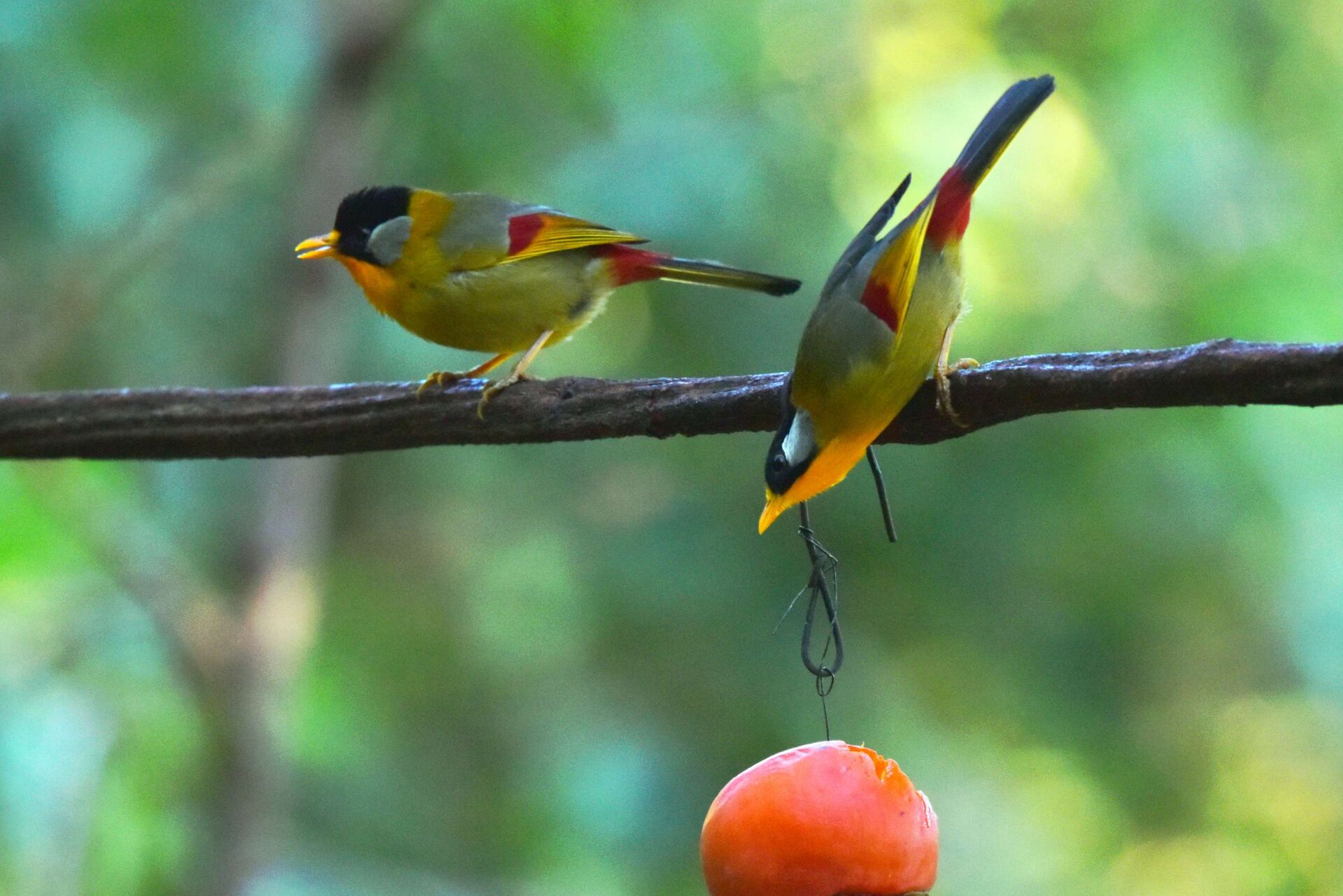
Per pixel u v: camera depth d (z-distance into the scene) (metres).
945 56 14.66
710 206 12.05
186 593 11.18
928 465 11.75
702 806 11.98
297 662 11.80
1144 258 13.07
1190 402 5.23
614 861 12.09
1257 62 13.44
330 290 12.02
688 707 12.23
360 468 13.72
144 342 12.51
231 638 11.34
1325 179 13.23
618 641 12.77
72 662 11.00
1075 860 13.98
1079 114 13.93
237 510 12.03
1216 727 13.27
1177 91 13.13
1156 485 12.05
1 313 11.23
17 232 11.29
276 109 12.12
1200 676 12.97
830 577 6.20
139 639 11.44
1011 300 13.18
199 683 11.23
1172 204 13.02
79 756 10.13
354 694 13.20
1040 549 11.97
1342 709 13.01
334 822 12.59
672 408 6.21
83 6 11.43
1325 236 13.05
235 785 11.27
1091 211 13.46
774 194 12.45
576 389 6.48
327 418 6.85
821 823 4.49
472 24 12.55
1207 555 12.14
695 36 12.87
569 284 8.26
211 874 11.13
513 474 13.55
